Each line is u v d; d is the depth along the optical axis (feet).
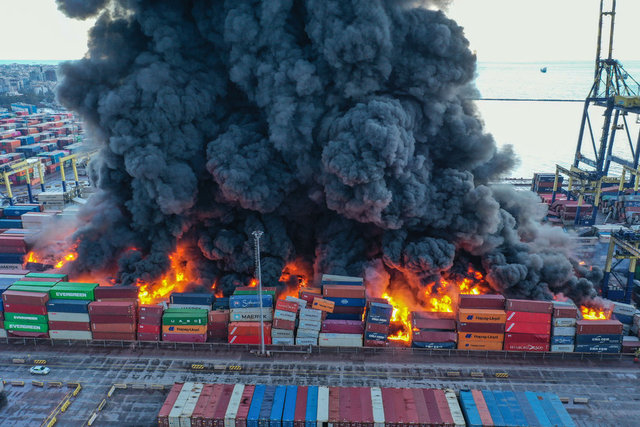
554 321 239.91
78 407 207.72
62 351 246.88
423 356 242.99
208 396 199.31
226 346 249.14
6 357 241.35
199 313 249.96
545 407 195.31
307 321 246.88
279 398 198.18
